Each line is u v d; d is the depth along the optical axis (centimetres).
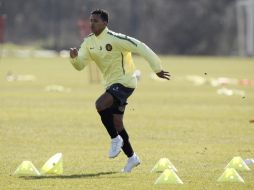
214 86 11938
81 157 4438
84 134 5534
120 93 3859
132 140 5225
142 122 6394
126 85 3891
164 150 4741
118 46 3847
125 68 3894
